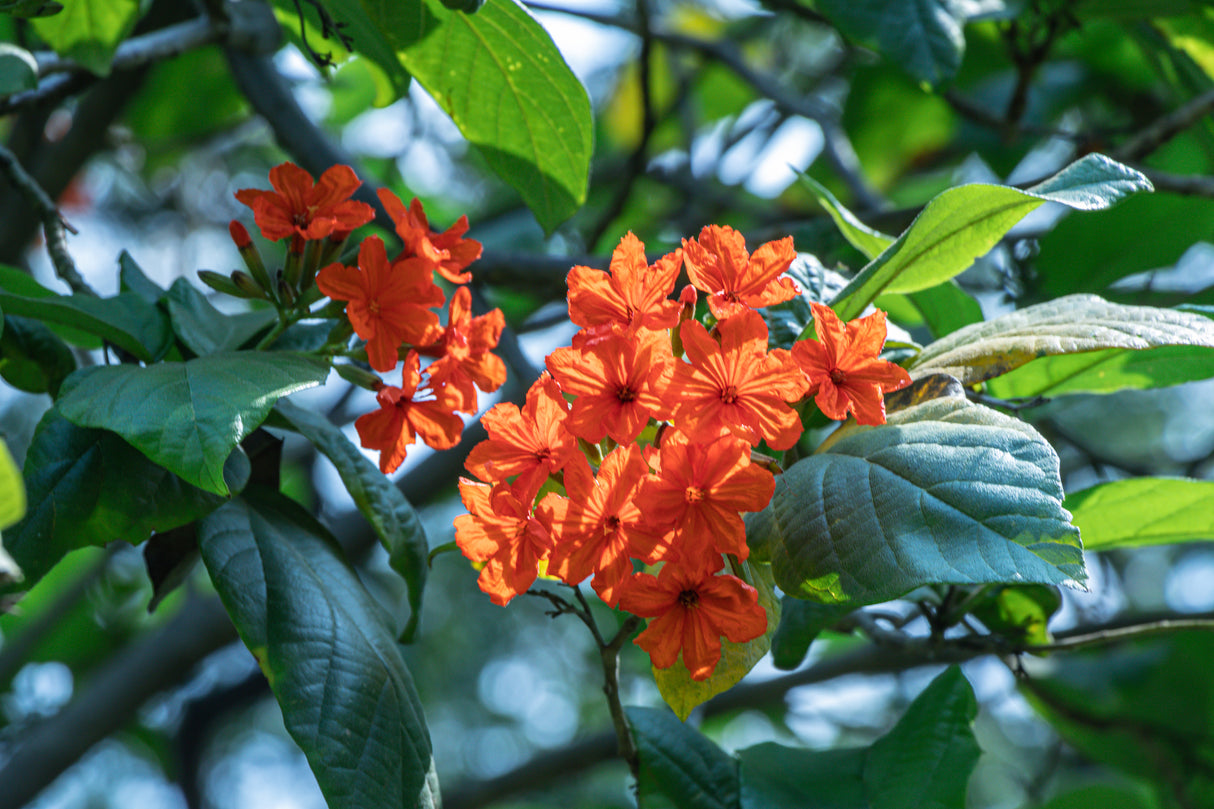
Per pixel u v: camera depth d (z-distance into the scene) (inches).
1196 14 57.3
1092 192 35.5
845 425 37.0
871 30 46.4
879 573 34.3
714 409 34.6
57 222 41.1
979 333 37.7
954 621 41.0
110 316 38.7
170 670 61.7
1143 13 51.1
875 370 35.4
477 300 48.0
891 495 34.8
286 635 36.5
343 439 39.3
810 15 61.2
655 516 34.4
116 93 59.8
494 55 39.9
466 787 66.5
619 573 34.8
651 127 60.9
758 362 34.8
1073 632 53.4
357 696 36.4
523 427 35.3
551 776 65.5
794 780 40.1
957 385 36.1
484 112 40.9
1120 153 51.3
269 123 53.3
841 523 34.9
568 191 41.7
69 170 61.4
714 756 40.6
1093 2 50.6
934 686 40.2
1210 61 59.4
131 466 37.0
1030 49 52.6
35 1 40.4
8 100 45.5
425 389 37.3
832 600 34.5
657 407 34.7
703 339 34.7
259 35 52.1
